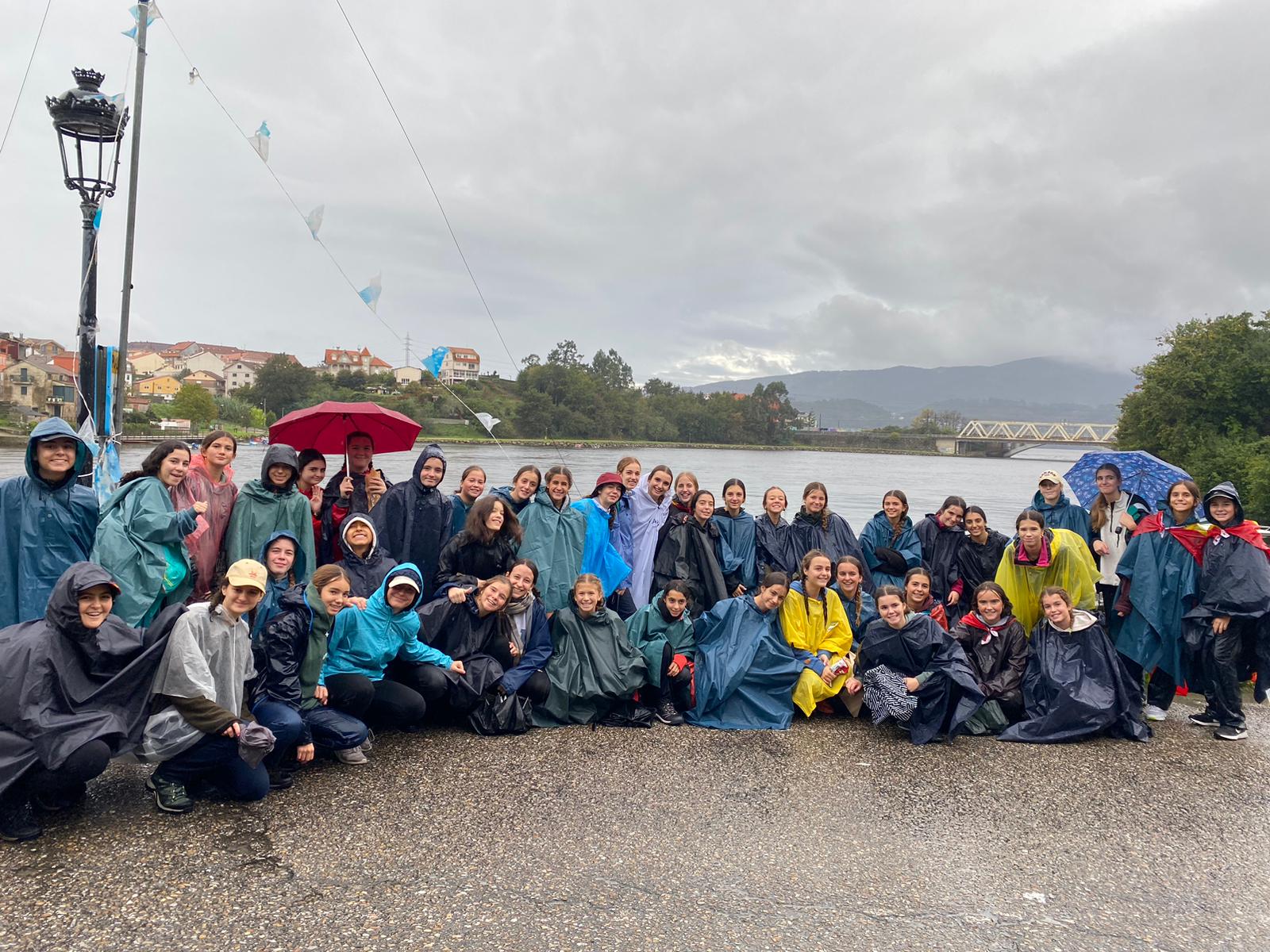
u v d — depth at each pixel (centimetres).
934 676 568
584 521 665
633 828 417
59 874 348
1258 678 591
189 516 486
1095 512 707
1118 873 387
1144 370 4503
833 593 640
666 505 726
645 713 591
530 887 354
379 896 341
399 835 398
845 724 604
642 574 706
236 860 367
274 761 454
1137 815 454
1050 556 640
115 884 342
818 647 630
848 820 437
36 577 468
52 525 475
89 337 707
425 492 637
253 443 4178
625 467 704
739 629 618
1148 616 614
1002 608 612
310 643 475
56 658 385
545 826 415
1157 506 667
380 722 551
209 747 414
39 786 377
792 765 518
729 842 406
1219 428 4203
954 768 520
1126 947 325
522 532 618
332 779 466
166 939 305
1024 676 598
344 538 550
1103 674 585
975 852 404
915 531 745
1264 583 573
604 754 525
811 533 738
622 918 332
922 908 349
